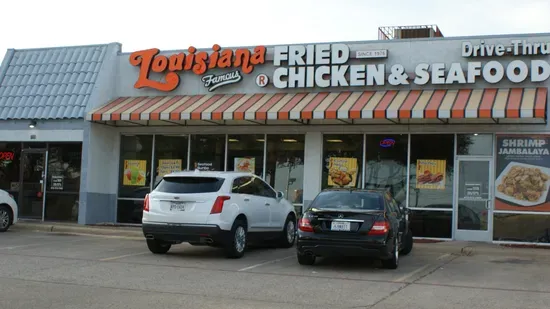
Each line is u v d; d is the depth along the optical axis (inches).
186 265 470.3
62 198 796.0
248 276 422.0
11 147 822.5
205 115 684.1
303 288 377.7
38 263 460.4
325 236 450.3
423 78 665.0
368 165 700.7
